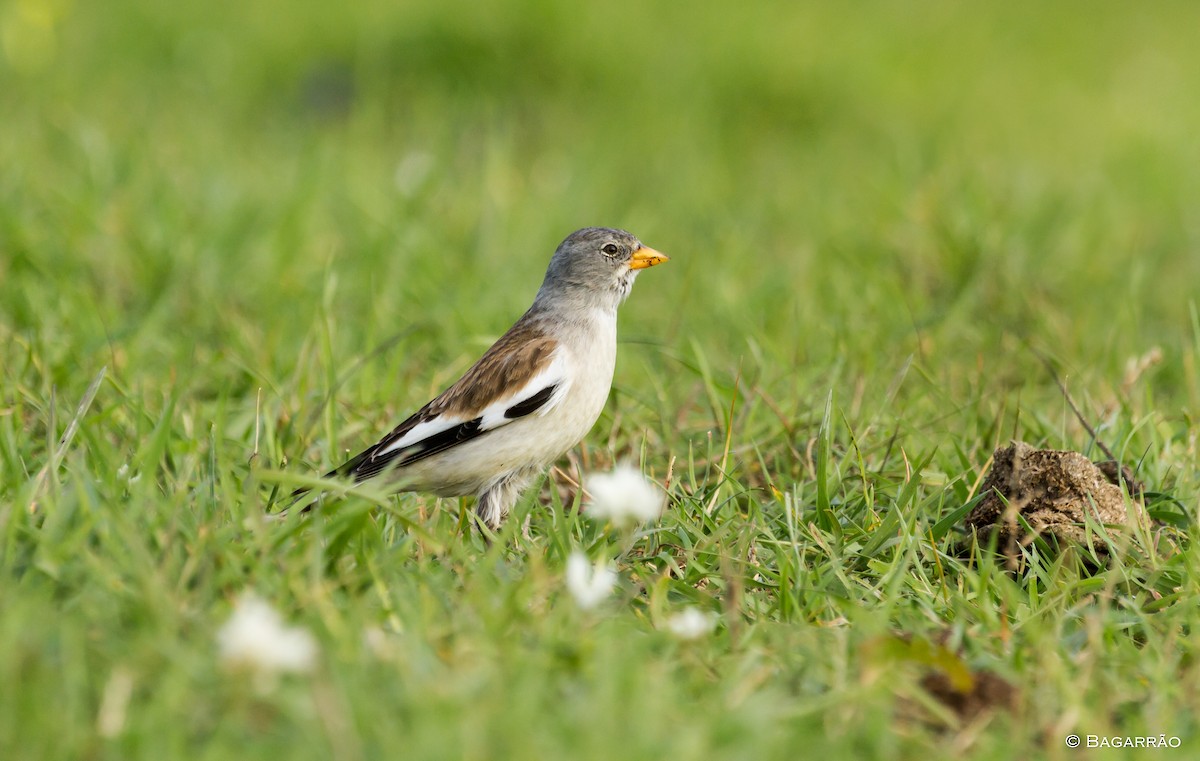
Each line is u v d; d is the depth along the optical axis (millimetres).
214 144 19469
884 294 14289
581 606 6703
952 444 10375
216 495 7961
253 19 26172
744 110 24094
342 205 16219
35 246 13578
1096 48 31344
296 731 5578
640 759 5402
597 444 10648
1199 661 6785
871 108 24375
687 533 8352
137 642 5879
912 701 6410
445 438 8883
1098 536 8258
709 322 13836
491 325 13336
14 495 7832
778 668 6594
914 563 8234
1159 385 12766
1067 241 16594
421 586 6953
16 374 10531
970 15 32594
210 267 13734
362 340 12539
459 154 20734
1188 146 23344
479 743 5395
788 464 10023
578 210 17750
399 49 23844
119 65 24156
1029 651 6898
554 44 23984
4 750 5320
